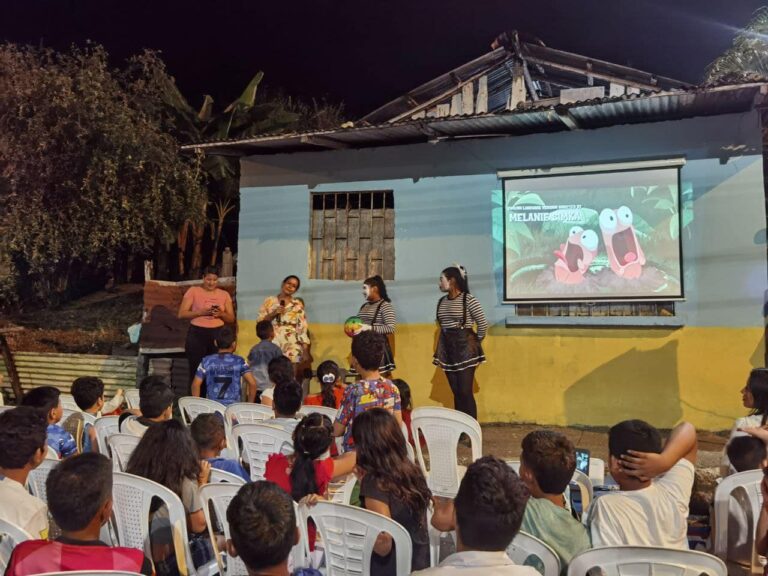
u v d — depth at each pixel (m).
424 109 12.75
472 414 6.88
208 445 3.85
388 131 7.57
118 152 11.19
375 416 3.05
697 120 7.06
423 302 7.98
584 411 7.32
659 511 2.59
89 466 2.41
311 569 2.77
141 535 3.18
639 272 7.19
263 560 1.99
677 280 7.06
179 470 3.27
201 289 7.89
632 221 7.23
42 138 10.95
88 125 11.12
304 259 8.55
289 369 5.57
